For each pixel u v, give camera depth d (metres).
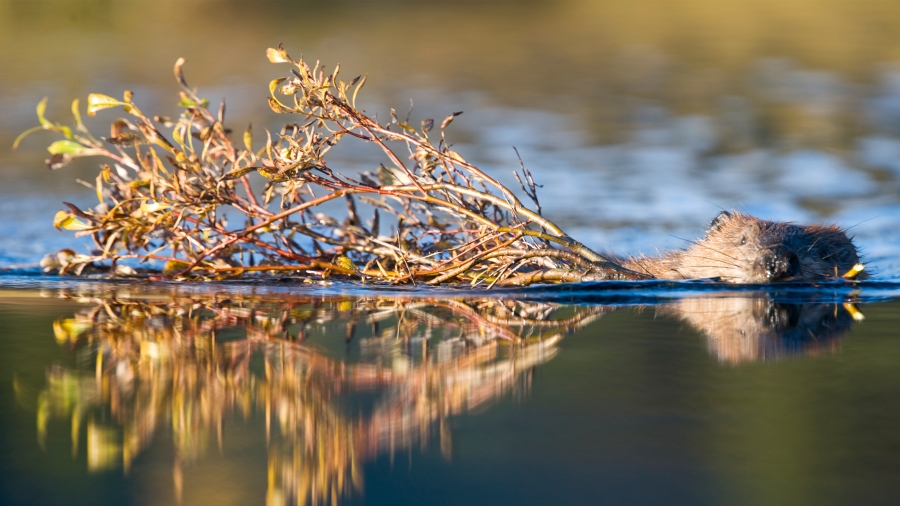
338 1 103.56
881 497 8.31
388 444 9.66
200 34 79.25
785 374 12.22
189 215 18.47
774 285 19.22
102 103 17.77
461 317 15.77
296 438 9.80
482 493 8.38
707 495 8.35
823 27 75.75
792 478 8.65
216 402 10.86
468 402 10.97
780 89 52.31
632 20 87.69
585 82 56.41
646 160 37.72
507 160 37.09
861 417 10.41
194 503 8.17
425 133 17.55
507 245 17.88
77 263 19.64
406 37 77.75
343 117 17.17
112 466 9.03
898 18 78.38
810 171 35.69
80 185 33.16
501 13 96.19
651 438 9.78
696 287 19.03
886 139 40.56
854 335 14.41
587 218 29.73
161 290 18.56
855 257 20.67
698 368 12.49
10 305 16.66
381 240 19.66
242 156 18.44
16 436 9.80
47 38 76.38
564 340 13.99
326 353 13.04
